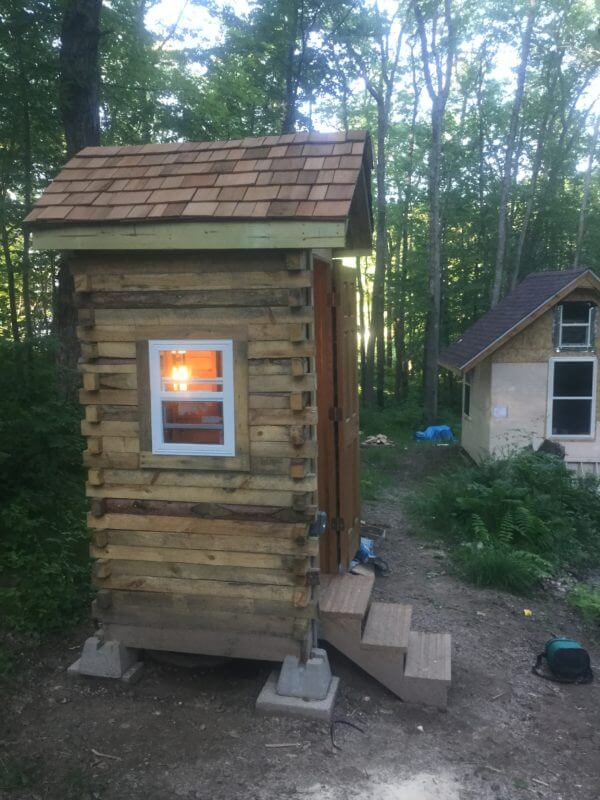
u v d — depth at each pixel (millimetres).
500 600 6992
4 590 5480
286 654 4441
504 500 8852
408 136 29859
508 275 28156
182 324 4273
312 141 4523
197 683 4773
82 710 4402
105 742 4086
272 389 4191
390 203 30578
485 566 7418
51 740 4086
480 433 14203
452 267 29781
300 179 4180
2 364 7977
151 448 4395
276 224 3928
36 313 15406
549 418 13211
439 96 20688
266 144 4605
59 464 7613
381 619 5090
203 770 3852
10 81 10312
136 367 4375
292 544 4293
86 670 4723
